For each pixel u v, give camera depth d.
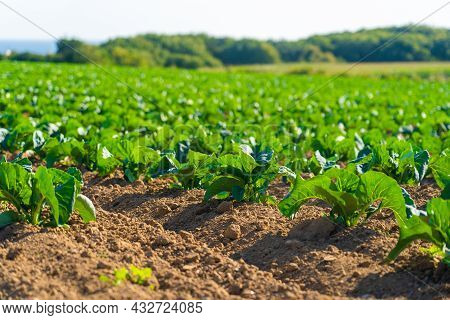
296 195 5.87
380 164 7.54
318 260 5.46
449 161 7.25
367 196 5.78
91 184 8.50
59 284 4.69
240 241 6.16
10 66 33.34
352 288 5.00
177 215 7.10
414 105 19.97
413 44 77.88
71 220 6.27
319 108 17.44
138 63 72.12
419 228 4.87
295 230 6.10
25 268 4.96
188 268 5.40
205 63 86.69
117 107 14.02
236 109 16.84
